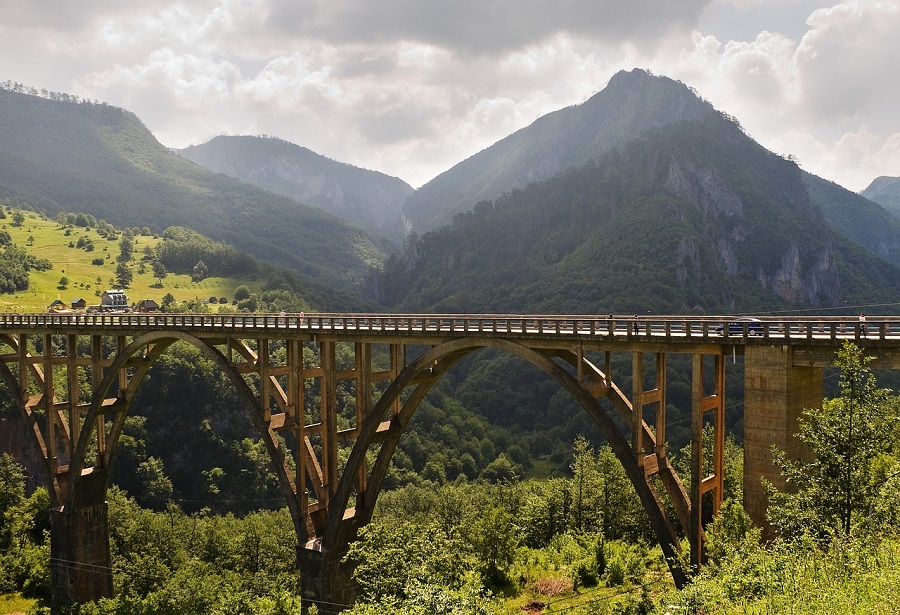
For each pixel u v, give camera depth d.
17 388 43.50
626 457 23.47
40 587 47.09
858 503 17.16
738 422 88.38
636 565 36.09
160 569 49.03
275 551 60.62
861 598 14.85
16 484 60.41
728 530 20.12
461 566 26.38
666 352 22.94
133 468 92.75
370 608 21.30
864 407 17.08
